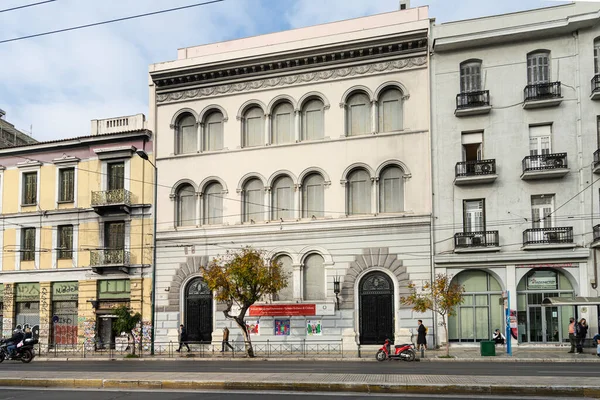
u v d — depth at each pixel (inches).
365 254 1330.0
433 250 1288.1
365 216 1338.6
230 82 1487.5
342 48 1381.6
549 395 535.2
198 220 1477.6
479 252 1261.1
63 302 1569.9
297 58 1417.3
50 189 1617.9
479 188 1289.4
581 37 1267.2
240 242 1427.2
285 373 707.4
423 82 1347.2
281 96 1443.2
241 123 1472.7
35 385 670.5
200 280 1457.9
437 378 618.8
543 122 1273.4
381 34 1354.6
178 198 1515.7
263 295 1349.7
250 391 586.2
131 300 1501.0
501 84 1304.1
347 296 1328.7
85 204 1574.8
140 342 1374.3
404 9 1384.1
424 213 1301.7
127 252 1518.2
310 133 1425.9
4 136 2033.7
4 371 850.1
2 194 1665.8
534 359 997.8
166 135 1536.7
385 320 1307.8
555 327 1237.1
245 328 1222.9
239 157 1460.4
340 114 1390.3
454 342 1273.4
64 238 1598.2
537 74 1296.8
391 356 1040.8
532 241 1230.3
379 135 1355.8
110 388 630.5
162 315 1465.3
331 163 1382.9
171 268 1480.1
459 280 1294.3
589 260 1210.0
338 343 1315.2
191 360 1151.0
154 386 624.4
